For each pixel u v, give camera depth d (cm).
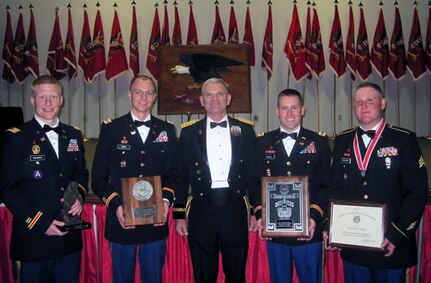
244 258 235
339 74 709
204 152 237
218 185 233
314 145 240
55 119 232
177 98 655
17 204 211
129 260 238
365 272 221
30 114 751
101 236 292
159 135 244
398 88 755
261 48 752
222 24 746
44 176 220
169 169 243
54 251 221
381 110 218
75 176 237
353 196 220
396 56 700
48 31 747
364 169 218
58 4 745
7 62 709
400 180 214
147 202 225
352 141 226
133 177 230
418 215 204
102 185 234
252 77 760
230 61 657
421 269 278
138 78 240
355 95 218
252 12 746
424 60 698
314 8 711
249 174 245
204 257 231
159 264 241
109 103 763
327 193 230
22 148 218
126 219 221
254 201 242
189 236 236
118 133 240
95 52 703
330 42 715
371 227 209
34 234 220
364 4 746
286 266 239
